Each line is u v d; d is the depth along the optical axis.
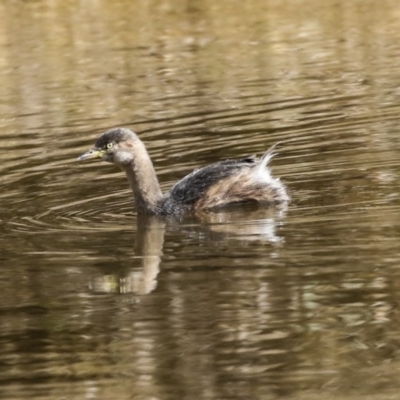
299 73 22.83
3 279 12.18
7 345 10.50
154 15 28.66
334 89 21.22
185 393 9.28
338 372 9.53
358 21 27.19
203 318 10.82
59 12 29.02
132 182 14.72
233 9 29.09
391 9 27.97
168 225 14.01
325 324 10.50
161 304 11.25
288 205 14.45
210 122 19.45
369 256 12.16
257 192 14.71
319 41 25.56
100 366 9.91
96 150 14.84
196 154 17.48
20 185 16.27
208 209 14.59
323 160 16.47
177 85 22.56
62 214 14.74
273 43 25.67
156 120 19.86
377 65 22.94
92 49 25.89
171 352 10.12
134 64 24.48
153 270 12.21
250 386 9.35
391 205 14.01
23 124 20.33
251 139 18.14
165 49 25.61
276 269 11.98
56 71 24.27
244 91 21.67
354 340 10.16
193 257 12.57
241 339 10.29
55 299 11.54
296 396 9.10
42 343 10.53
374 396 9.04
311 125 18.69
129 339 10.45
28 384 9.63
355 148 16.98
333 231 13.13
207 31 27.16
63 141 18.80
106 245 13.23
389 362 9.69
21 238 13.70
